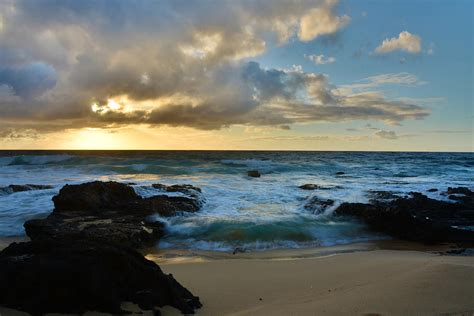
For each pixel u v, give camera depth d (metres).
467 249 11.93
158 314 4.89
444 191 22.03
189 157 66.81
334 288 6.65
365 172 39.34
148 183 24.44
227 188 23.31
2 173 33.59
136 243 11.94
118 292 5.02
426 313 4.93
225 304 5.80
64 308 4.71
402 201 17.58
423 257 9.85
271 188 23.59
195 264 9.10
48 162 45.34
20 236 13.43
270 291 6.61
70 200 15.56
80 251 5.32
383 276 7.27
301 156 83.12
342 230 13.92
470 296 5.55
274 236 12.95
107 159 47.25
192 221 14.15
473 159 69.75
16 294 4.80
